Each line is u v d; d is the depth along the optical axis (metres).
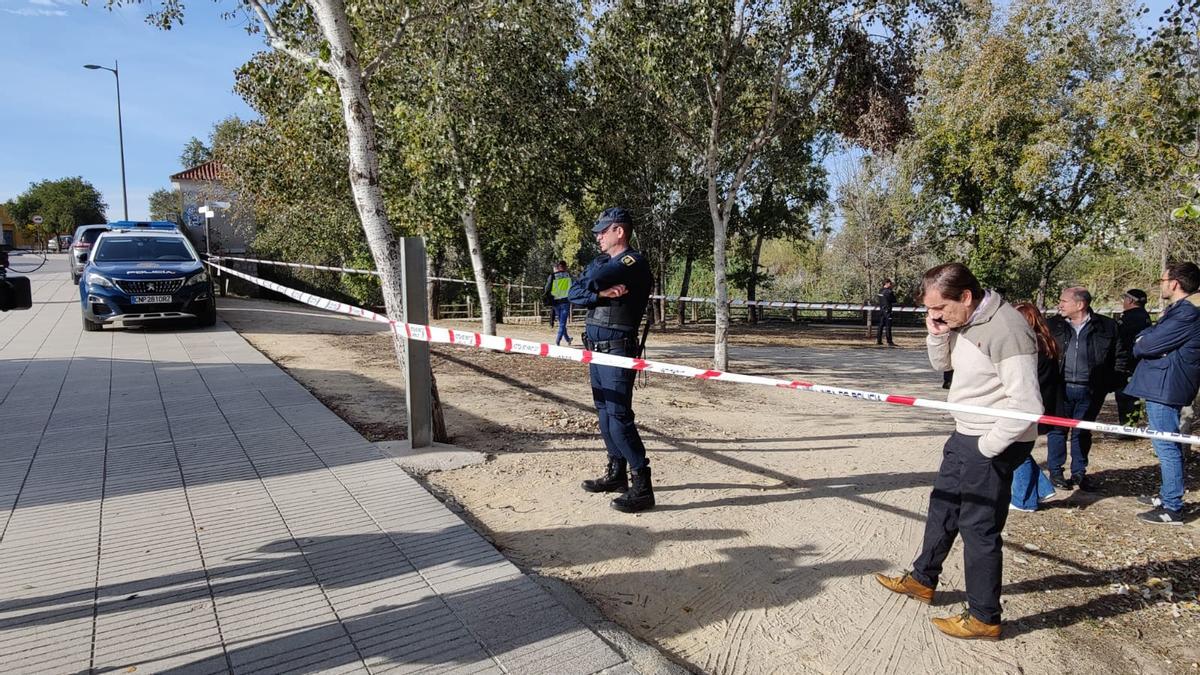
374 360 9.78
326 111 10.80
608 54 11.10
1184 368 4.76
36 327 11.55
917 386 11.20
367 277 22.97
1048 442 5.69
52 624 2.90
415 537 3.85
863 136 10.95
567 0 10.59
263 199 18.94
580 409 7.33
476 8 7.75
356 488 4.57
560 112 11.51
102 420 6.01
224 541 3.73
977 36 16.89
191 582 3.29
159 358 8.97
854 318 28.98
